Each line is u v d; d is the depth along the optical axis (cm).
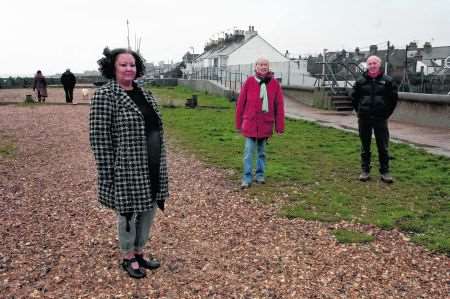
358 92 738
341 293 385
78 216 580
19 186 725
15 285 393
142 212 402
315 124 1484
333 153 990
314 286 396
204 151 1027
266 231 527
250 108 704
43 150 1051
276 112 726
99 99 366
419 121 1545
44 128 1443
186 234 519
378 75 721
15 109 2111
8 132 1343
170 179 777
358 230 529
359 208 608
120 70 374
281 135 1254
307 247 480
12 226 539
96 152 366
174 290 388
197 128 1411
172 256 457
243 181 719
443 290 390
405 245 485
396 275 417
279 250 472
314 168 843
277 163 887
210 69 4766
